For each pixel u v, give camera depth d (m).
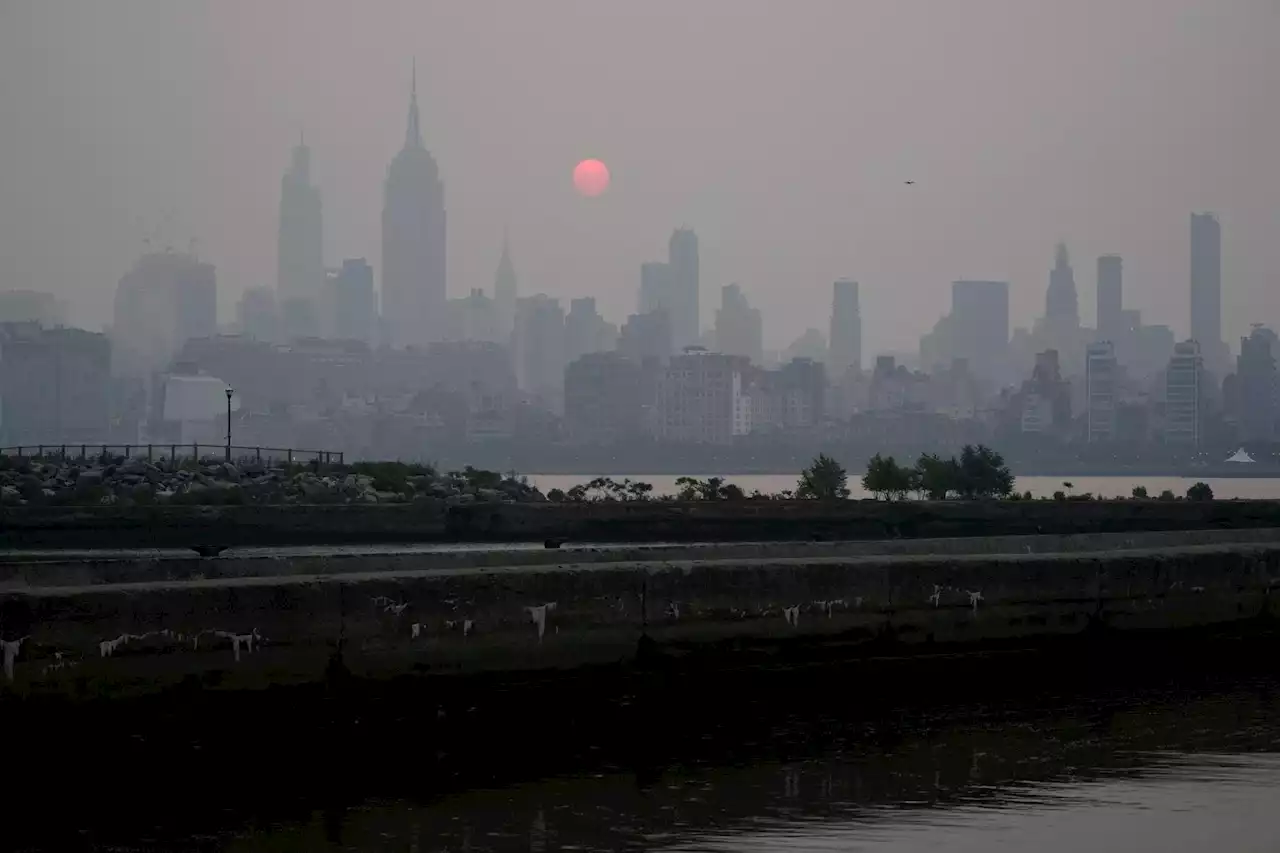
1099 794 43.28
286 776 45.41
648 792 43.62
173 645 45.81
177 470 153.62
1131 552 67.12
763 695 55.91
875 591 58.41
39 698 44.03
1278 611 68.12
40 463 158.75
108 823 40.66
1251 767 46.72
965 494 155.88
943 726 52.91
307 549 107.50
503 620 51.16
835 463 160.88
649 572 54.00
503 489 155.00
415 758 47.75
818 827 39.78
